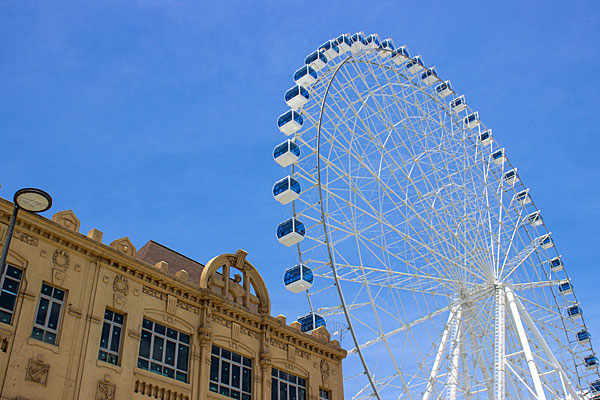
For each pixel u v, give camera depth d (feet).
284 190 146.10
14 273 79.71
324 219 142.82
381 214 156.15
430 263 161.79
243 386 105.19
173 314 97.96
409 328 149.28
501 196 197.06
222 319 106.32
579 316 201.57
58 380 78.23
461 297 165.68
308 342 121.29
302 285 140.77
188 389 94.48
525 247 197.26
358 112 163.32
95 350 84.33
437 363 153.48
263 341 111.45
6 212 80.48
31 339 77.30
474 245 175.22
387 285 152.05
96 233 92.43
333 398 121.60
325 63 172.14
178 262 125.70
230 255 113.50
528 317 175.01
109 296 89.45
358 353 131.13
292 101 159.53
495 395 153.79
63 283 84.33
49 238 84.84
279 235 146.51
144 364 90.74
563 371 167.73
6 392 72.18
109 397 83.10
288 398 112.47
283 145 152.25
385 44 187.93
